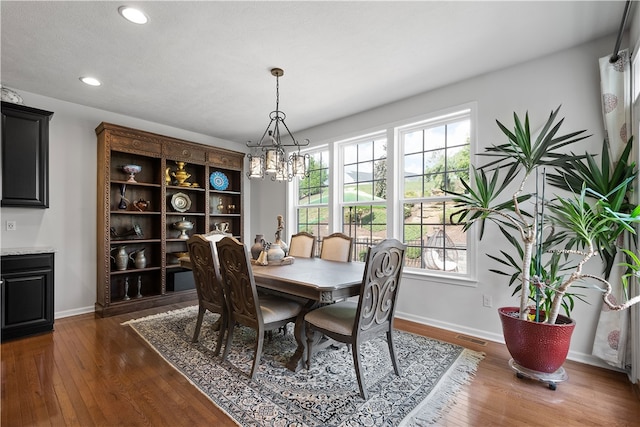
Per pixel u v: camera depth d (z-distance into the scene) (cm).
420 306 324
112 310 346
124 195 388
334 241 326
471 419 168
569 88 242
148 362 231
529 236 215
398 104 348
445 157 321
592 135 232
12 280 273
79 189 355
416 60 259
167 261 434
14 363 228
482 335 282
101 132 355
